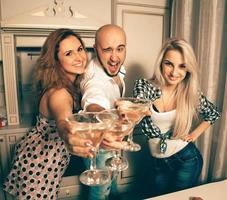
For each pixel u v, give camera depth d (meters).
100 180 0.76
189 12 1.74
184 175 1.35
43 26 1.62
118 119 0.70
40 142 1.08
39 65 1.03
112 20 1.85
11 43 1.60
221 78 1.57
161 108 1.28
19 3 1.62
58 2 1.64
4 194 1.70
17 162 1.11
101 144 0.67
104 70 1.09
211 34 1.47
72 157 1.79
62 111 0.80
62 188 1.82
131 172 2.06
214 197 0.83
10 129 1.64
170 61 1.18
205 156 1.63
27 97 1.94
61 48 1.00
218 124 1.61
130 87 2.03
